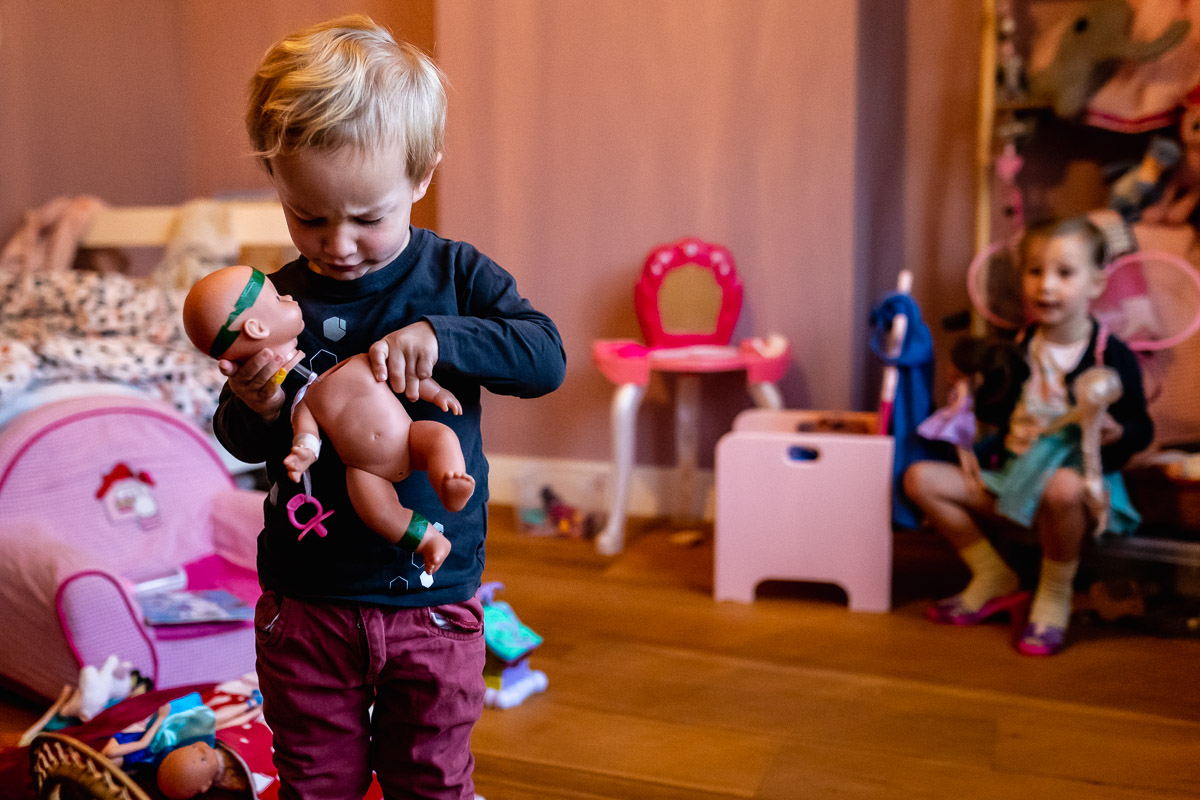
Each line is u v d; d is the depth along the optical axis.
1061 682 1.74
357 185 0.73
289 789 0.87
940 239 2.76
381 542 0.84
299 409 0.79
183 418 1.99
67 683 1.49
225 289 0.75
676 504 2.84
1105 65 2.37
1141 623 1.99
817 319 2.67
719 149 2.71
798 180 2.64
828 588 2.29
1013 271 2.40
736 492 2.17
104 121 3.24
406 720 0.87
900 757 1.47
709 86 2.70
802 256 2.66
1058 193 2.60
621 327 2.87
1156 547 2.07
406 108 0.75
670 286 2.70
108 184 3.27
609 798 1.35
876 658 1.85
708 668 1.81
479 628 0.89
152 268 3.28
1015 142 2.50
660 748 1.50
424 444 0.77
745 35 2.65
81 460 1.80
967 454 2.06
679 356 2.57
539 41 2.85
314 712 0.86
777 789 1.38
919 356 2.18
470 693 0.88
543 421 3.01
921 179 2.77
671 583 2.31
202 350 0.77
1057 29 2.44
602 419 2.94
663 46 2.73
